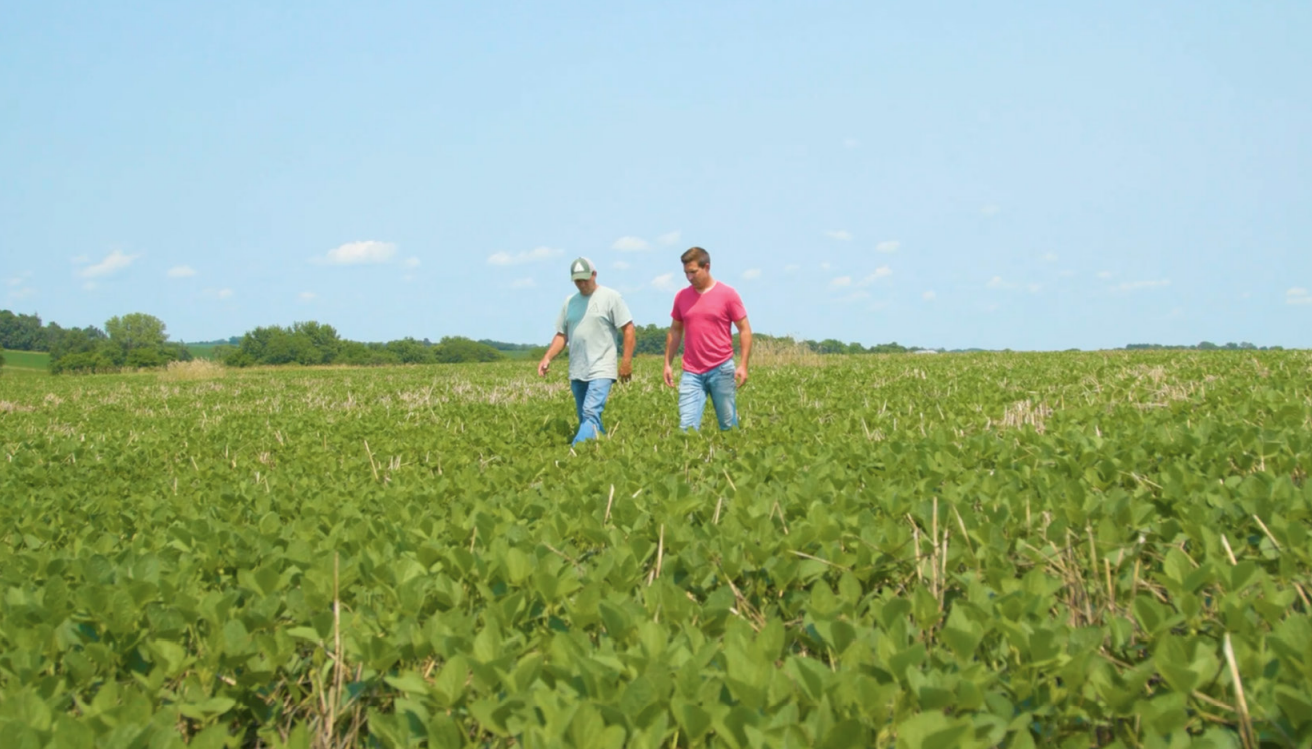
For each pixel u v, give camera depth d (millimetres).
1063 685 2219
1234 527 3324
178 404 18688
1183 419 6777
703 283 8242
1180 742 1860
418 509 4465
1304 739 1893
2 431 13102
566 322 9039
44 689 2408
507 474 5785
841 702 2045
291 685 2518
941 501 3832
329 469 7125
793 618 2873
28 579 3389
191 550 3807
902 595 3068
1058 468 4598
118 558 3598
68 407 18938
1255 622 2445
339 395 19625
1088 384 11969
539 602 2887
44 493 5758
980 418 7457
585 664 2160
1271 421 5969
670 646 2328
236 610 2857
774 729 1864
